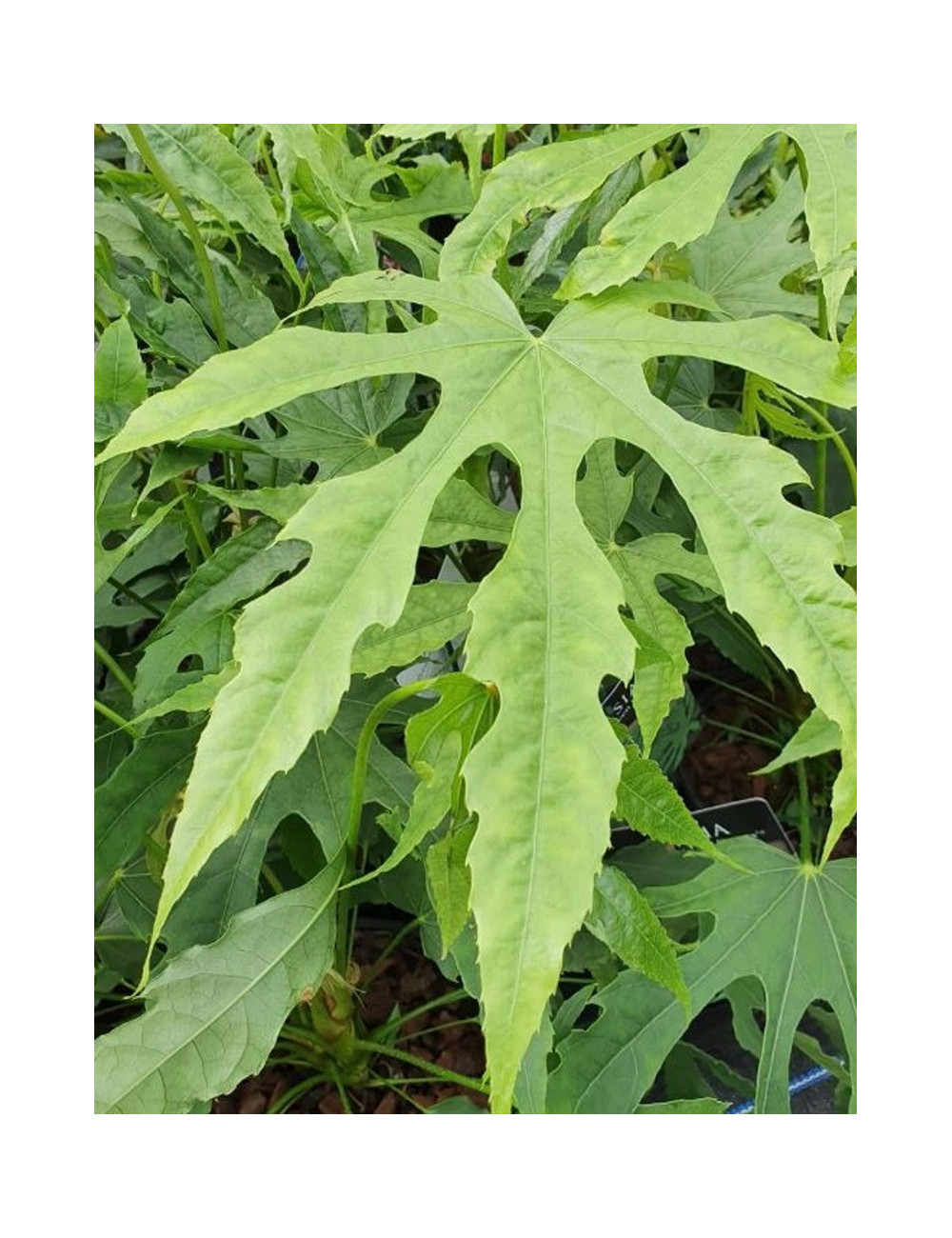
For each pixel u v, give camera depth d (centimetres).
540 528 47
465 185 81
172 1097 53
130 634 91
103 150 91
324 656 44
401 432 75
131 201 68
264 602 45
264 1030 55
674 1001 64
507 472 95
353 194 78
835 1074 73
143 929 69
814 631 46
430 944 71
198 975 55
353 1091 79
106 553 61
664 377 91
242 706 43
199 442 63
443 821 65
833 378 53
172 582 88
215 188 66
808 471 94
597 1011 77
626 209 56
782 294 84
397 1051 74
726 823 83
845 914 69
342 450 68
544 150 60
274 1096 79
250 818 65
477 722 48
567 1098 62
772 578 47
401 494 48
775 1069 65
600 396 52
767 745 103
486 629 44
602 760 41
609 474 70
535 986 38
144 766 63
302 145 65
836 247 53
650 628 65
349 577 45
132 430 50
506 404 52
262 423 73
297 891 58
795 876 70
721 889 68
